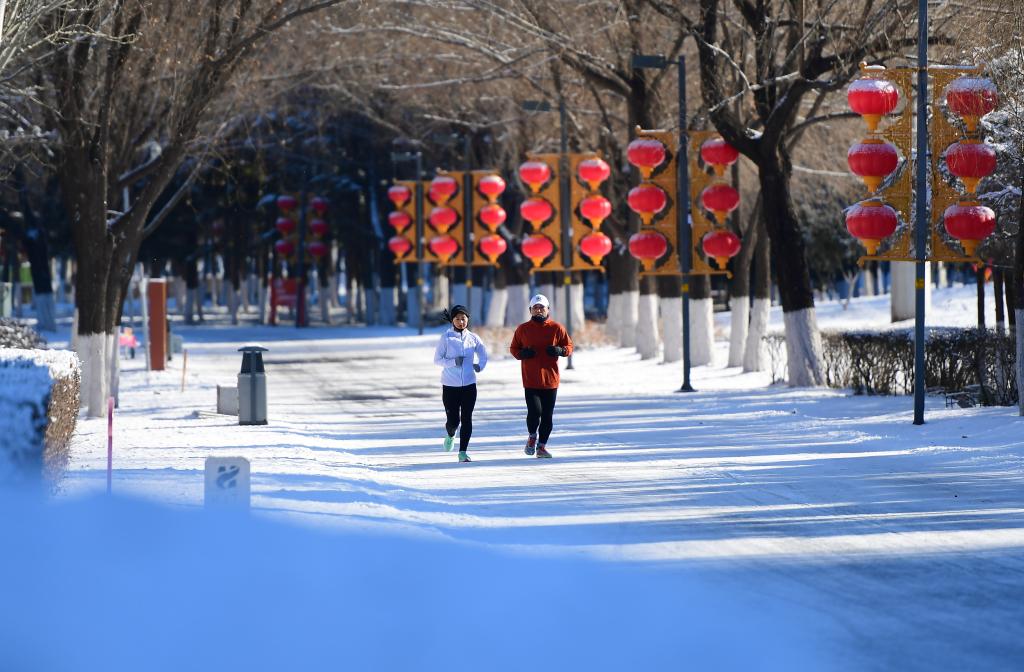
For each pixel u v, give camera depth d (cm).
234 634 2041
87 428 6347
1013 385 6356
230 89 9006
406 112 17088
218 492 2808
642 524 3344
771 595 2481
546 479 4294
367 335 18625
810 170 11500
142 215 7844
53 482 3253
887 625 2247
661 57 8550
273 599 2278
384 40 12962
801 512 3512
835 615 2320
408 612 2247
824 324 16212
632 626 2209
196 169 9025
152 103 8525
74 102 7294
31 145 7869
